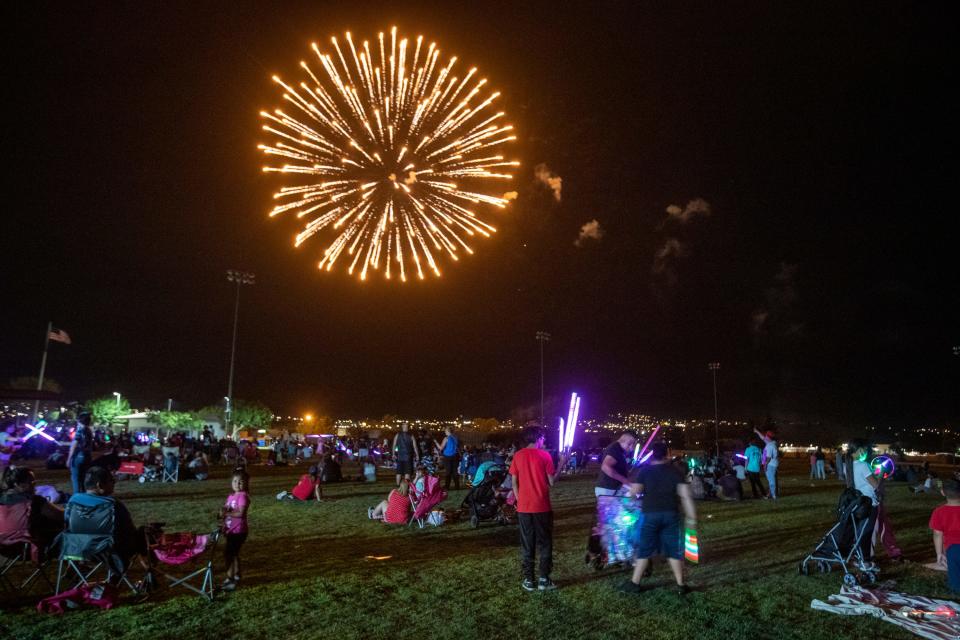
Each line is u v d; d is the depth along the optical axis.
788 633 6.13
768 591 7.52
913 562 9.20
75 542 6.77
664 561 8.89
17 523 7.27
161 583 7.72
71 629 6.10
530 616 6.56
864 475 9.02
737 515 13.98
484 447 27.86
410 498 12.35
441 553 9.60
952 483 7.82
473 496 12.08
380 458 38.06
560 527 12.09
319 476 16.41
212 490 18.33
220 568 8.49
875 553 9.87
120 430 49.44
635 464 9.38
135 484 20.19
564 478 24.97
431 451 22.05
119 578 7.06
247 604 6.88
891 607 6.95
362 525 12.24
